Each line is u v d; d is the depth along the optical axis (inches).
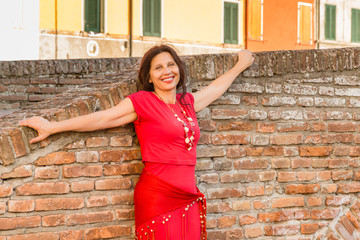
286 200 147.3
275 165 146.4
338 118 154.3
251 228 142.6
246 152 143.1
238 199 141.6
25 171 114.7
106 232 123.6
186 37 619.5
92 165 122.2
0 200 112.9
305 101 150.4
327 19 729.6
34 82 250.8
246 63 139.6
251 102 143.9
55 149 117.9
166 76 118.0
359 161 156.6
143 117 116.4
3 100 246.7
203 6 632.4
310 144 150.7
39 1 514.0
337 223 152.9
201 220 122.7
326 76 152.9
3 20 491.5
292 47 700.7
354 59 155.3
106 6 560.4
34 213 116.5
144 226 115.3
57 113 116.6
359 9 760.3
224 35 652.7
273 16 685.3
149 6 591.2
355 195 156.3
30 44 508.4
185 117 119.3
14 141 112.4
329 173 152.6
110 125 116.0
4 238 113.6
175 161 115.2
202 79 137.6
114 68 259.8
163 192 114.3
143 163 121.6
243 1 664.4
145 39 588.4
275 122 146.9
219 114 139.7
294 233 147.9
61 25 531.2
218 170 139.6
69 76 255.0
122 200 125.5
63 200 119.1
